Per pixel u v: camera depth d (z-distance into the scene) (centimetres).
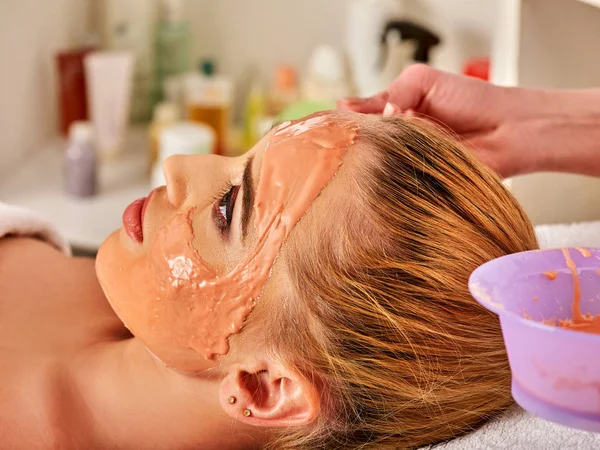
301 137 86
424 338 82
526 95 112
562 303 64
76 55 185
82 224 158
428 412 86
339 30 201
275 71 203
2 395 95
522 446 81
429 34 182
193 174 92
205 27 205
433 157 85
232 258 85
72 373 99
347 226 81
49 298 108
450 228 82
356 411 86
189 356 88
